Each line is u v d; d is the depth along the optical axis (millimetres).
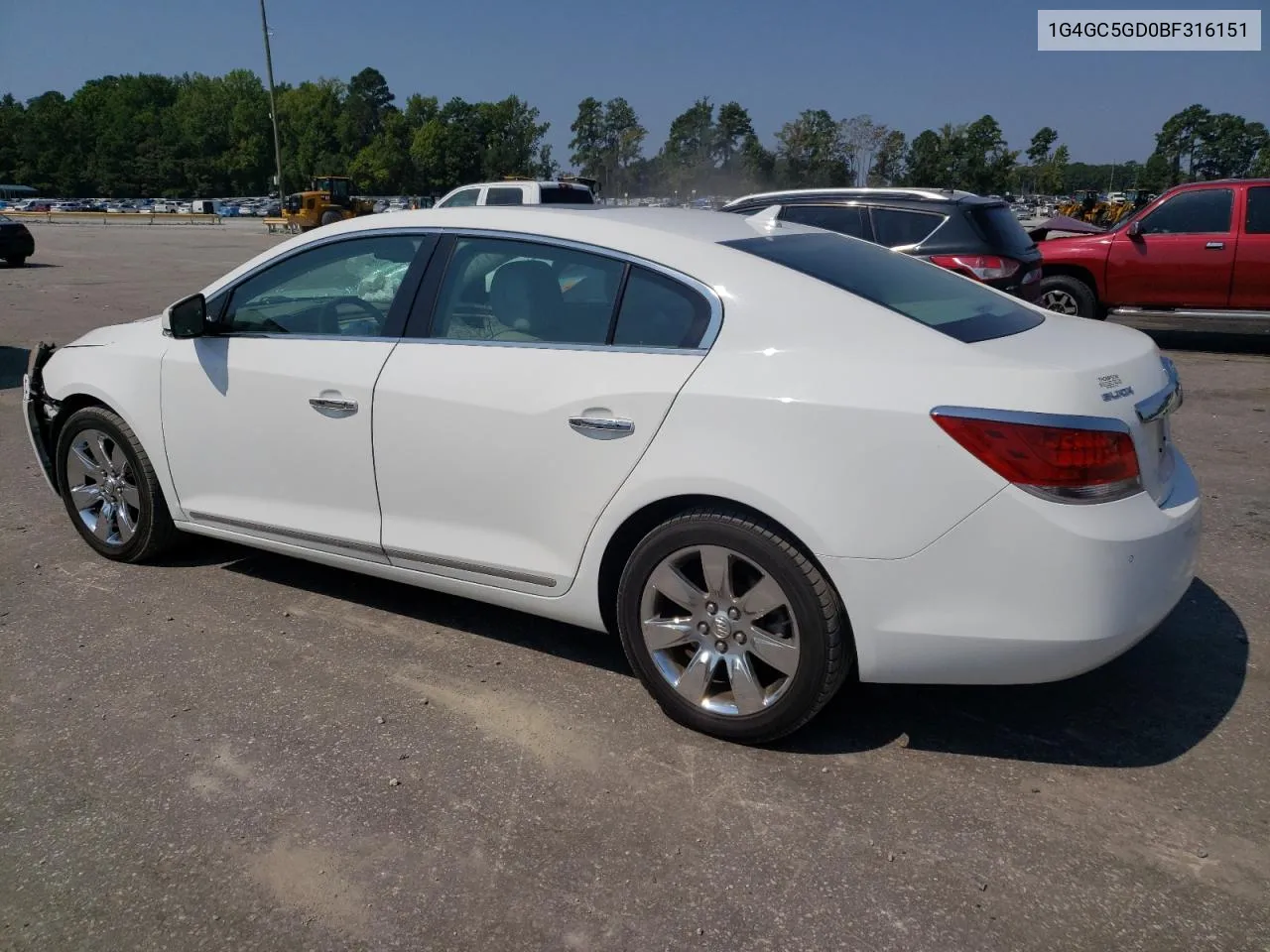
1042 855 2615
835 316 2957
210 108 117938
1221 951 2293
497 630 3963
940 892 2486
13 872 2590
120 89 132125
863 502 2758
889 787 2908
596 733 3207
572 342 3283
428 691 3475
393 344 3623
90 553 4762
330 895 2498
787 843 2670
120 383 4348
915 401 2721
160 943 2354
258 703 3391
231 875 2574
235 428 4000
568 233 3381
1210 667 3602
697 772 2992
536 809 2822
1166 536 2781
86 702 3400
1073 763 3029
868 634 2828
